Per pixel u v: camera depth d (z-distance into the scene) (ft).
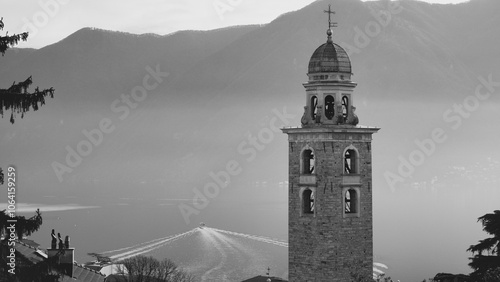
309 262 524.11
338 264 519.60
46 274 335.26
